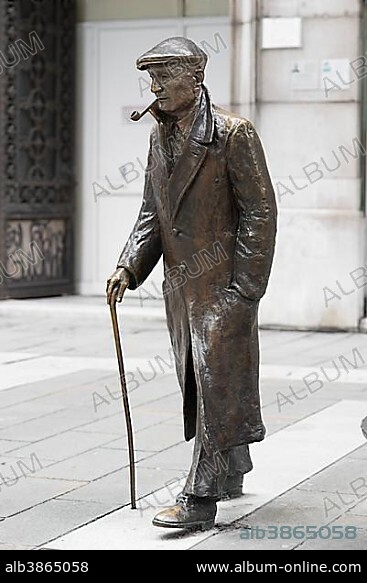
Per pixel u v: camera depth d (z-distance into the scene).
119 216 22.09
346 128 18.02
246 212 8.19
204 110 8.15
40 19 21.42
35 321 19.75
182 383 8.48
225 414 8.20
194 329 8.23
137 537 8.12
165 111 8.12
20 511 8.80
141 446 10.92
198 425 8.21
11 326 19.19
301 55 18.05
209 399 8.16
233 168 8.12
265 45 18.17
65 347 16.88
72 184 22.17
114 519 8.57
